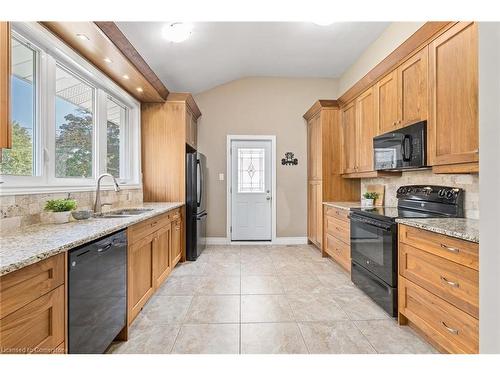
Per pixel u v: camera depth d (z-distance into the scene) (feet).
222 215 16.51
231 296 8.98
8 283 3.21
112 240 5.81
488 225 2.18
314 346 6.28
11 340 3.24
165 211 9.54
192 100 13.70
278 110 16.58
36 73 6.50
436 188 8.27
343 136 13.43
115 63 8.55
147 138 13.01
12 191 5.52
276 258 13.46
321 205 13.85
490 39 2.16
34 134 6.49
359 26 11.12
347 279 10.57
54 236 4.81
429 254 6.12
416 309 6.60
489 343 2.17
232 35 11.34
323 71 15.69
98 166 9.27
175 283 10.14
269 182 16.81
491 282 2.15
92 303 5.00
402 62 8.57
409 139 7.98
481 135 2.25
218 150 16.47
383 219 7.93
